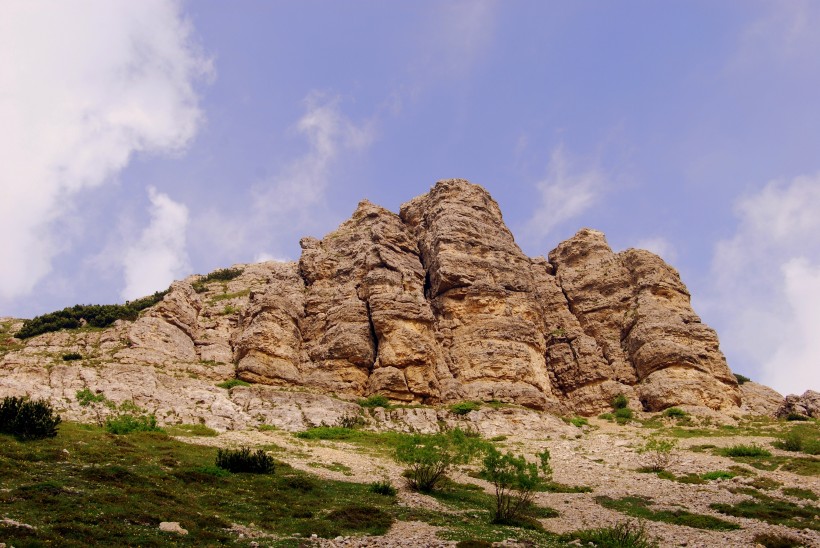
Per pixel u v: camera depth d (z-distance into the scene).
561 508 36.28
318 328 77.69
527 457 51.91
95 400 54.38
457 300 80.62
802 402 73.56
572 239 97.94
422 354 71.25
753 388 86.56
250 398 61.50
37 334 77.56
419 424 61.50
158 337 70.44
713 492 40.38
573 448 55.53
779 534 30.52
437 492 37.41
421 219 96.88
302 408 60.91
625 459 51.34
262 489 33.00
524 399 69.19
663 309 80.44
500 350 74.06
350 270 84.06
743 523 33.00
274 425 56.81
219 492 31.41
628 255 89.38
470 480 42.88
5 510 23.12
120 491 28.03
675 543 28.98
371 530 27.50
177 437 46.72
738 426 64.56
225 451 38.00
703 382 72.25
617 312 84.75
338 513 29.38
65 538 21.19
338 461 44.12
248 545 23.80
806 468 45.62
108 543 21.70
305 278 87.69
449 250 84.88
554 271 97.62
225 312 84.06
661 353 74.62
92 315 82.31
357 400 66.25
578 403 76.62
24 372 58.12
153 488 29.88
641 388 74.00
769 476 44.12
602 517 34.09
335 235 97.50
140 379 59.34
